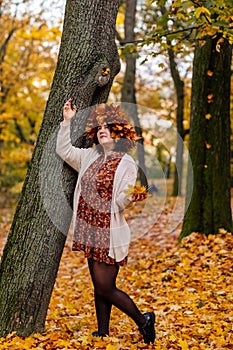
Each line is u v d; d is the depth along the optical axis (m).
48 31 14.80
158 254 7.11
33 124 20.86
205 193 7.02
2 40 15.53
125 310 3.59
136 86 17.34
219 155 6.98
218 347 3.57
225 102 7.01
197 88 7.05
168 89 17.64
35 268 3.69
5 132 18.53
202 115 7.02
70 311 4.93
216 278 5.55
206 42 6.88
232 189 17.09
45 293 3.77
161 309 4.76
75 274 7.24
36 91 16.42
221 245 6.47
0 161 19.28
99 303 3.68
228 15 5.02
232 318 4.18
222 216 6.94
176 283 5.59
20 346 3.40
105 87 3.88
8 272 3.72
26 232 3.72
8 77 15.36
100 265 3.51
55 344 3.52
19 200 3.83
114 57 3.89
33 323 3.72
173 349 3.57
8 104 16.48
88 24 3.75
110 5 3.83
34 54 15.42
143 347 3.61
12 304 3.67
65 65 3.77
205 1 4.89
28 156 18.81
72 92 3.74
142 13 12.67
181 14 5.34
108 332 3.74
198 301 4.88
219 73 6.93
